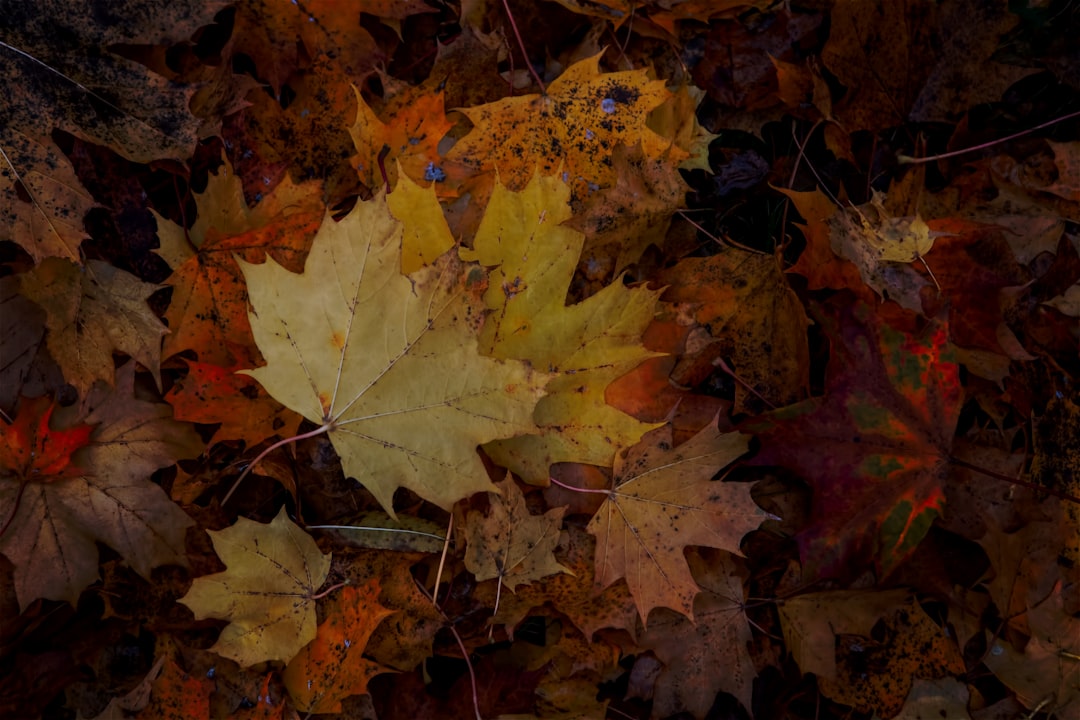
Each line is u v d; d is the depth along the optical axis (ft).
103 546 2.23
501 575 2.19
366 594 2.18
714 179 2.42
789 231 2.42
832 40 2.33
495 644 2.33
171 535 2.19
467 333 2.05
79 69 2.10
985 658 2.32
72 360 2.18
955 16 2.37
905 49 2.37
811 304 2.29
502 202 2.13
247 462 2.24
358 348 2.05
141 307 2.18
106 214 2.24
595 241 2.25
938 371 2.26
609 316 2.17
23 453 2.17
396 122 2.25
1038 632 2.31
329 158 2.31
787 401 2.31
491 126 2.26
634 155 2.22
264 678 2.21
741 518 2.22
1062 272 2.38
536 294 2.16
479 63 2.31
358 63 2.30
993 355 2.34
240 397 2.20
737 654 2.31
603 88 2.26
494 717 2.28
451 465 2.07
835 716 2.37
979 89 2.41
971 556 2.36
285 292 2.02
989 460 2.34
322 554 2.18
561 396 2.19
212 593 2.13
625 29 2.38
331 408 2.06
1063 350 2.38
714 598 2.31
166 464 2.20
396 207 2.14
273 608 2.16
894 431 2.26
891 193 2.38
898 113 2.41
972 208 2.41
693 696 2.30
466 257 2.15
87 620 2.26
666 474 2.23
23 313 2.20
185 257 2.20
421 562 2.27
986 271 2.33
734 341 2.31
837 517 2.26
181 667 2.23
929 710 2.31
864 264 2.25
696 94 2.36
